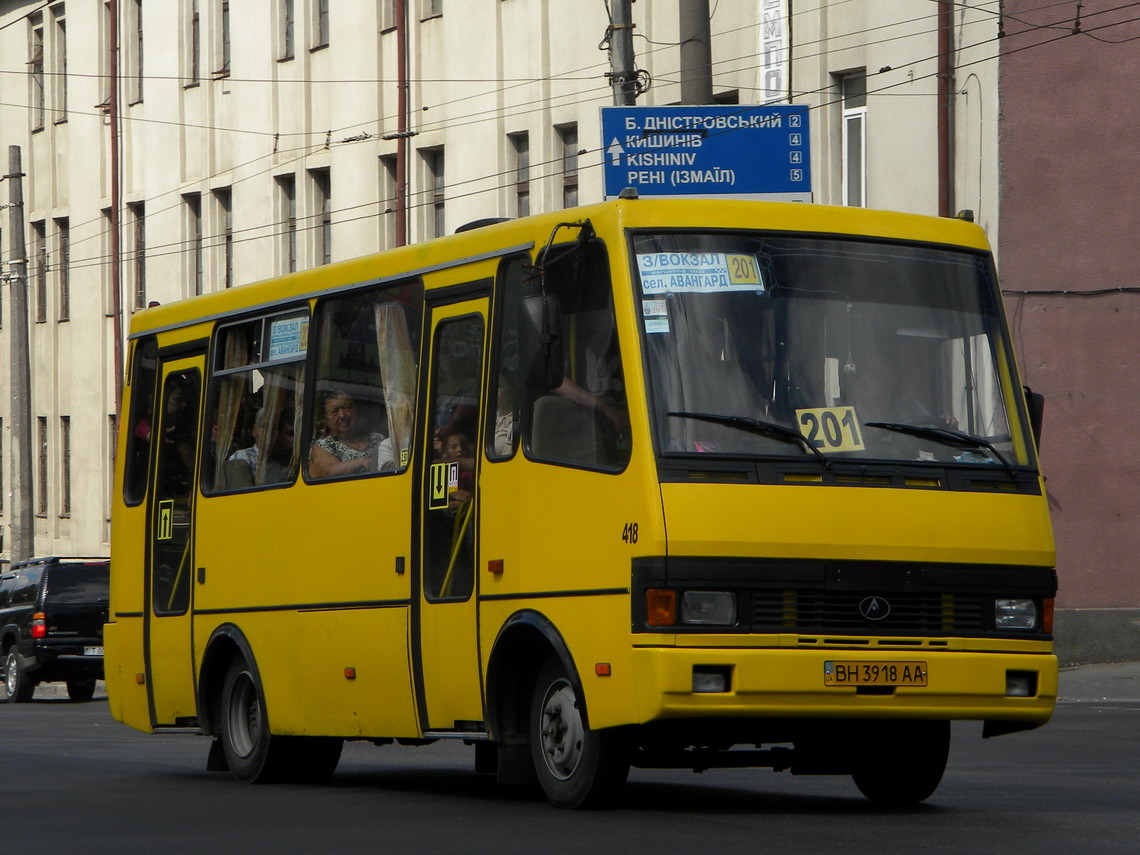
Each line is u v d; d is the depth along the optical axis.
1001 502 13.39
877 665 12.80
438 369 15.19
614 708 12.81
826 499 12.89
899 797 14.47
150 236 56.53
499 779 14.19
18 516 51.22
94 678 38.06
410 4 45.94
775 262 13.52
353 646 15.92
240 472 17.94
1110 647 32.72
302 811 14.50
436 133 45.16
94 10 59.31
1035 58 32.78
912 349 13.62
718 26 37.25
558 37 41.56
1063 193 32.88
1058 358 32.88
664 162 27.69
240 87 52.28
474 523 14.45
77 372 60.34
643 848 11.52
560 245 13.61
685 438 12.86
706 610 12.59
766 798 15.02
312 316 17.02
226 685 18.00
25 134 63.69
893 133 33.84
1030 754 19.77
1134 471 32.97
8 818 14.25
